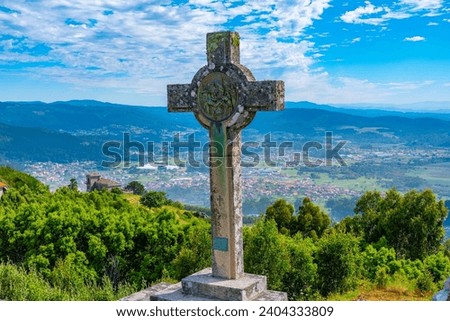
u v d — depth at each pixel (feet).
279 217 135.95
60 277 49.47
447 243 135.64
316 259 67.46
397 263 76.07
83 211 90.02
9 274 38.70
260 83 29.04
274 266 56.59
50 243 79.56
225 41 29.91
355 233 123.03
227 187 30.68
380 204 126.11
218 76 30.40
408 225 116.06
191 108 31.73
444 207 116.88
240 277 31.45
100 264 81.20
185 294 31.14
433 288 59.00
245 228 63.77
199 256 60.23
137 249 84.53
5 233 82.53
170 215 87.45
